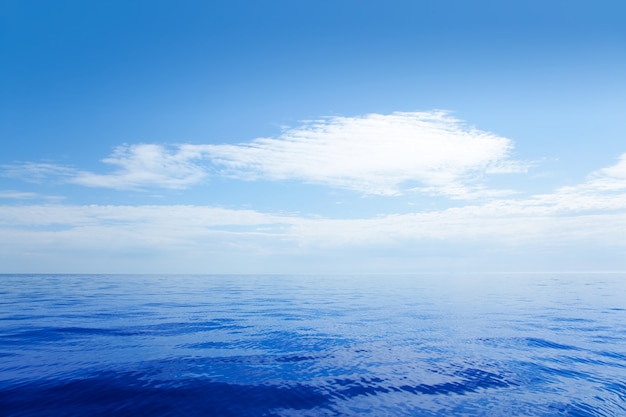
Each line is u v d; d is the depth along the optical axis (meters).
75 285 37.16
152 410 5.78
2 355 9.00
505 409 6.00
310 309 19.48
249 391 6.70
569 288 33.72
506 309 19.42
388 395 6.61
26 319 14.93
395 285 39.84
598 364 8.68
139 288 34.25
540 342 11.11
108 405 5.94
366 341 11.25
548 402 6.31
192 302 22.59
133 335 11.80
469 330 13.19
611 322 15.04
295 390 6.80
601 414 5.85
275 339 11.48
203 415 5.64
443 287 36.59
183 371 7.84
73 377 7.26
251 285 39.88
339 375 7.74
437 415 5.75
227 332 12.58
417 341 11.25
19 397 6.18
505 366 8.49
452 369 8.25
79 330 12.53
